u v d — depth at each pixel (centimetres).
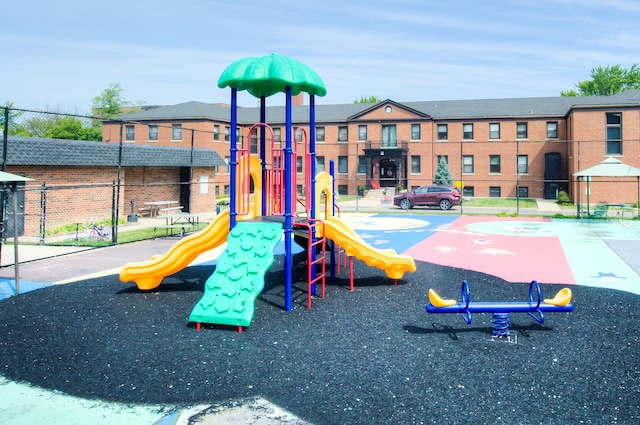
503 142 4022
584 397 466
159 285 940
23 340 629
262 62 786
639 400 460
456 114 4566
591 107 3672
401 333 652
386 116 4650
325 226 901
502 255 1373
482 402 455
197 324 671
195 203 2948
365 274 1048
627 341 621
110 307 781
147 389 488
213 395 474
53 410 452
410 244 1614
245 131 4875
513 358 562
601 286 970
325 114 4978
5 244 1603
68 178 2070
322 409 445
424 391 477
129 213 2588
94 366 545
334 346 599
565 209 3228
